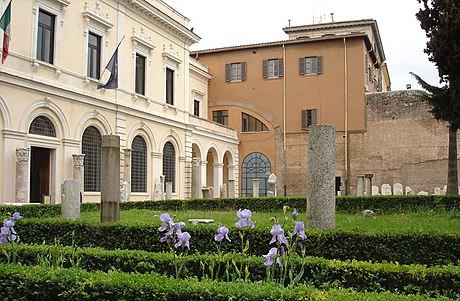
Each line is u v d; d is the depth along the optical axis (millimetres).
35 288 5438
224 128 40219
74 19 23594
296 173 40031
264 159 41344
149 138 29766
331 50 39781
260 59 41906
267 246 8102
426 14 17719
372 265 5816
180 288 4836
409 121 37281
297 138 40250
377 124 38094
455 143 22328
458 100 17297
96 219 10883
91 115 24562
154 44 30828
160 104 31344
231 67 42844
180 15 34062
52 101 21812
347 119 38812
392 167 37375
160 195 28578
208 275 6254
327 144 8898
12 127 19609
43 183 21969
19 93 20031
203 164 36562
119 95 26984
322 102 39656
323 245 8039
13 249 6871
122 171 26797
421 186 36469
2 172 19047
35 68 20953
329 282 5668
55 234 9906
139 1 28359
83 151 24297
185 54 34875
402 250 7859
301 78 40469
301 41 40219
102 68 25672
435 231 7984
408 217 14320
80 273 5492
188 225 9000
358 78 38875
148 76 29984
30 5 20719
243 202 20359
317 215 8773
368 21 45938
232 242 8289
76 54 23703
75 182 11633
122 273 5504
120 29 27281
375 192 34000
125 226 9289
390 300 4297
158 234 8984
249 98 42031
